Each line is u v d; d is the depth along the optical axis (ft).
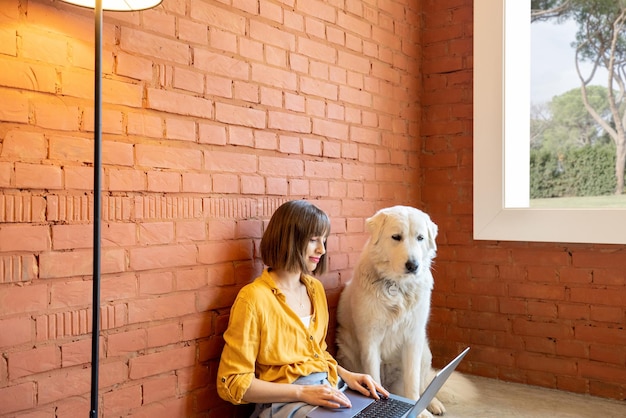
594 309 8.58
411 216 7.10
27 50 4.67
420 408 5.49
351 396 6.07
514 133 9.59
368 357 7.28
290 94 7.37
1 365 4.48
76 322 4.99
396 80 9.62
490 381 9.37
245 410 6.73
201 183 6.13
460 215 9.87
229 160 6.47
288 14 7.34
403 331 7.39
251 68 6.77
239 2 6.61
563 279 8.85
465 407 8.07
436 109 10.16
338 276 8.35
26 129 4.66
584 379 8.66
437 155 10.14
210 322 6.24
